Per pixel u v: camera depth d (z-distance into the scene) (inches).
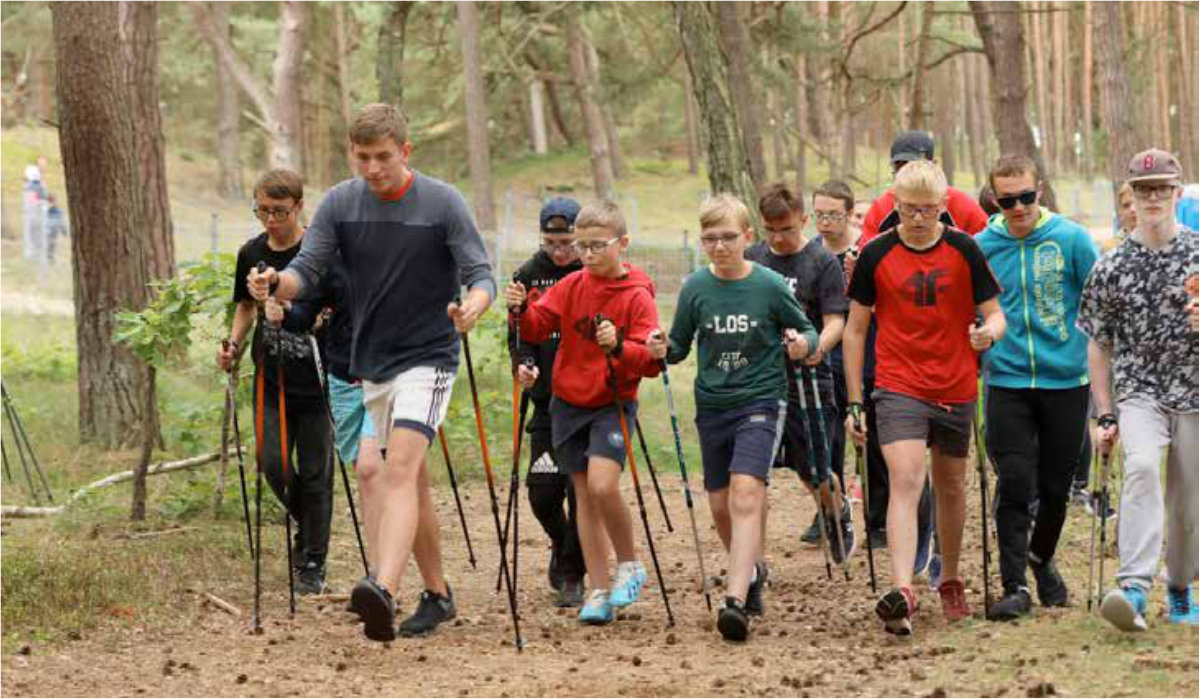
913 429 300.0
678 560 408.5
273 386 352.8
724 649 297.1
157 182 652.1
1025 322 309.4
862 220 443.8
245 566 369.7
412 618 312.2
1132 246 290.0
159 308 421.1
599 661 286.8
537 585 376.2
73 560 357.1
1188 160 1884.8
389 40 1104.8
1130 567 285.6
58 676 272.1
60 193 1728.6
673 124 2358.5
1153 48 1857.8
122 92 527.2
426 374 287.9
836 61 1213.1
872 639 302.2
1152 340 288.4
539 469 346.6
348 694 261.1
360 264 288.8
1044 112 2060.8
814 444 371.6
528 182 2283.5
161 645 297.1
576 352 322.0
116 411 530.0
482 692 261.3
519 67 1887.3
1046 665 267.3
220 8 1802.4
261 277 281.1
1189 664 260.2
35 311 1010.7
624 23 1701.5
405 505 281.4
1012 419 309.0
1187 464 289.3
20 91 2100.1
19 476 498.3
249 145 2364.7
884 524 406.0
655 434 615.5
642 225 1897.1
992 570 369.4
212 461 458.3
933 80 1797.5
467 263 284.0
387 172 282.5
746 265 315.9
